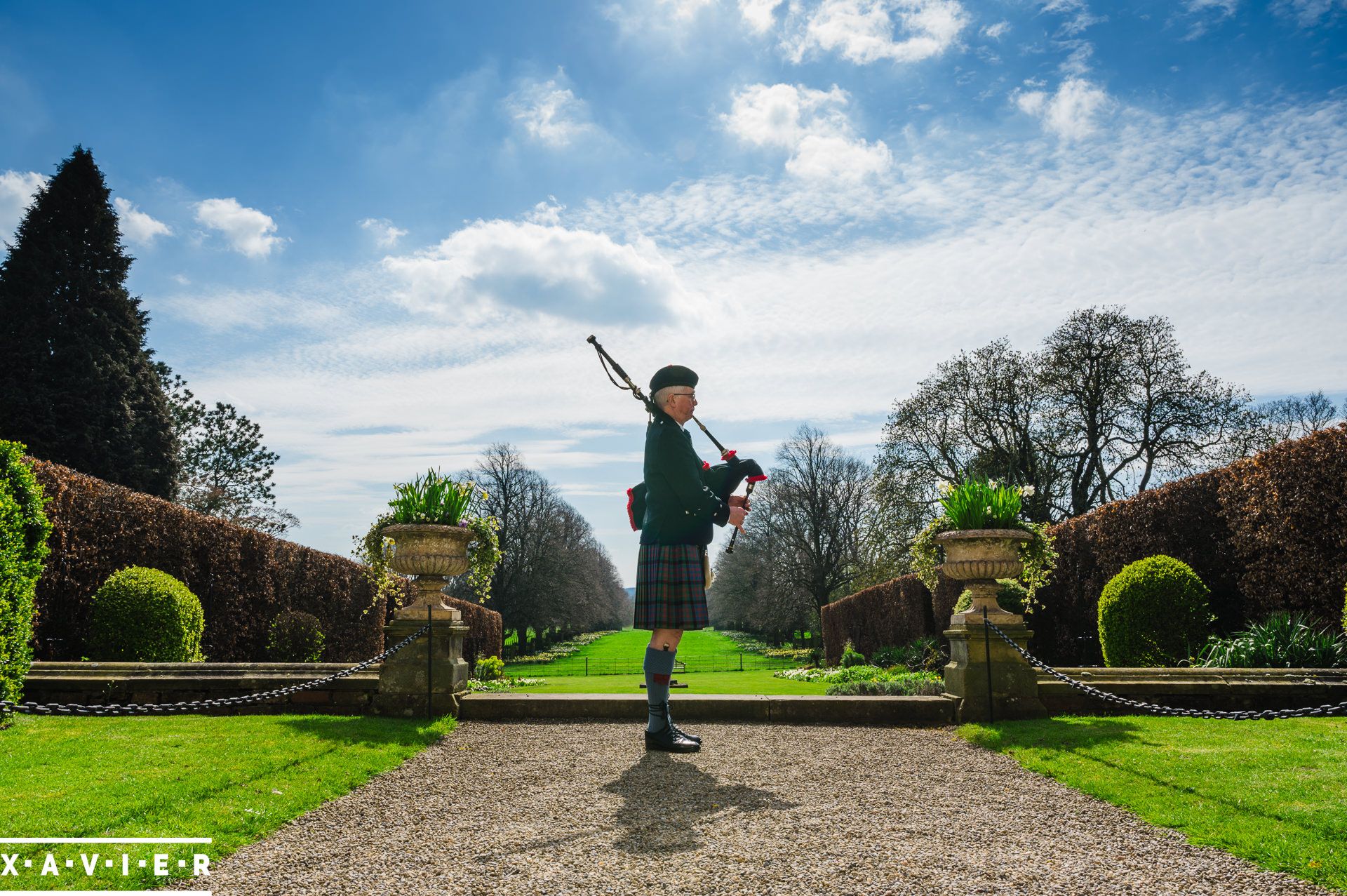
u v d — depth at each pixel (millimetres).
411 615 6066
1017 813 3629
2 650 5059
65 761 4203
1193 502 11750
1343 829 3180
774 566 44375
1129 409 23641
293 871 2875
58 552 9859
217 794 3678
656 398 5137
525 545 46844
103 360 22328
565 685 19703
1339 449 8930
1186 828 3332
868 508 32000
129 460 22281
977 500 6305
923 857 3053
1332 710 4371
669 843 3197
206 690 6070
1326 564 9148
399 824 3449
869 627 26922
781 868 2926
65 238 22922
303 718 5621
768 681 20031
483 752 4895
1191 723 5590
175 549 12086
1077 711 6082
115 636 9094
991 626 5961
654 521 4941
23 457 5508
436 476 6227
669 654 4988
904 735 5523
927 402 27062
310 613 15828
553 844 3188
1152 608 9391
